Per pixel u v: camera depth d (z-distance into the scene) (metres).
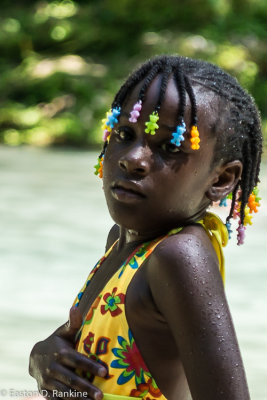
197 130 2.74
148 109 2.76
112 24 27.42
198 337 2.53
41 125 23.20
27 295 8.59
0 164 18.77
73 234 11.80
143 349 2.71
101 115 23.28
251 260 10.24
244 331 7.48
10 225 12.27
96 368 2.72
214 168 2.83
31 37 27.14
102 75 25.00
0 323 7.60
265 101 23.98
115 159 2.81
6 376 6.16
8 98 24.61
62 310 8.12
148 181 2.73
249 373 6.39
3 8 28.72
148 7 27.36
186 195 2.78
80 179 16.89
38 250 10.71
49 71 25.39
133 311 2.70
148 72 2.85
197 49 25.05
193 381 2.54
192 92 2.75
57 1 28.89
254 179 3.02
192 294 2.54
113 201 2.81
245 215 3.09
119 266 2.92
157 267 2.62
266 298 8.61
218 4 26.81
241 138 2.89
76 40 27.11
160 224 2.79
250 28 26.58
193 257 2.59
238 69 24.42
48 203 14.17
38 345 2.97
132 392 2.73
